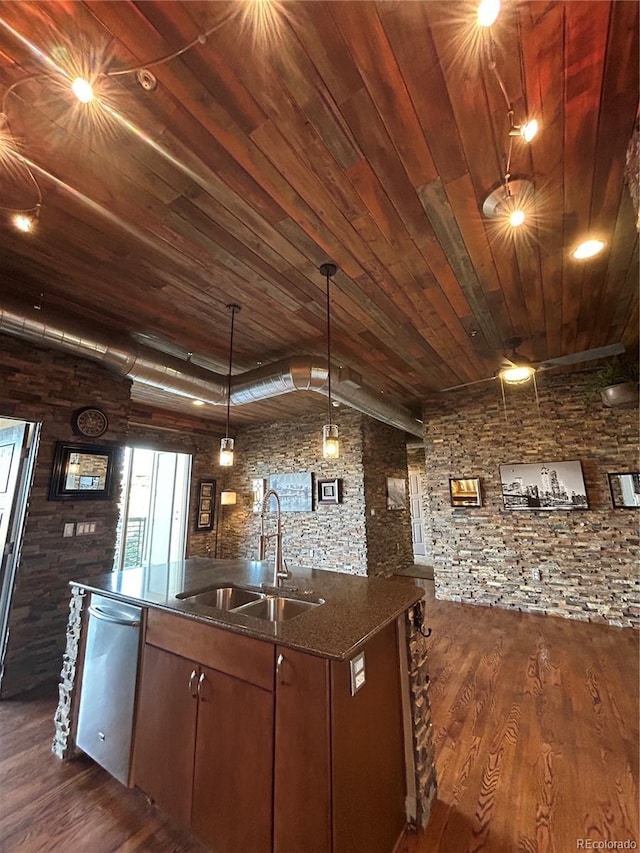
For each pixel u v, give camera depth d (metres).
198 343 3.54
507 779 1.90
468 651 3.43
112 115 1.42
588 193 1.84
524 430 4.87
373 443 6.38
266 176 1.70
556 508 4.57
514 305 2.90
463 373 4.45
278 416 6.68
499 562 4.82
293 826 1.27
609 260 2.36
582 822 1.65
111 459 3.56
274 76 1.30
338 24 1.16
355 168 1.67
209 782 1.49
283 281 2.52
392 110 1.43
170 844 1.56
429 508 5.36
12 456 3.29
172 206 1.86
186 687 1.64
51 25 1.15
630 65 1.29
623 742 2.15
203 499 6.88
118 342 3.11
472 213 1.96
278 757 1.35
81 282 2.51
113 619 1.99
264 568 2.74
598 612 4.22
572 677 2.91
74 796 1.81
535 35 1.21
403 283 2.57
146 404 5.81
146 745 1.72
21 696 2.75
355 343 3.56
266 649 1.45
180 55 1.23
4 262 2.29
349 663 1.38
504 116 1.47
